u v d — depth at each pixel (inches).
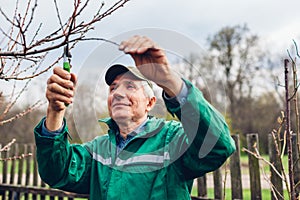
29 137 607.5
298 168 123.9
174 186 62.9
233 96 873.5
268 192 307.7
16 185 222.2
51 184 65.9
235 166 148.3
